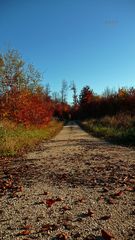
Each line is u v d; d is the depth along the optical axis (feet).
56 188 28.14
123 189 26.84
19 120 84.28
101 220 19.65
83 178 31.65
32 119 100.07
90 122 159.33
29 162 43.55
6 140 55.98
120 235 17.25
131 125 85.66
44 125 116.37
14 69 83.92
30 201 24.38
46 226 18.78
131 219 19.61
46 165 40.45
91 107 226.58
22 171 36.78
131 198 24.09
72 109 328.90
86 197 24.89
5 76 82.94
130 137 66.69
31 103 96.07
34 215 21.06
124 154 47.75
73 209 22.00
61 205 23.06
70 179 31.45
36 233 18.02
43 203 23.71
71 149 58.18
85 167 37.81
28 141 67.77
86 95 261.24
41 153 53.26
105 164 39.32
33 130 91.81
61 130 139.54
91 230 18.12
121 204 22.72
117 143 66.18
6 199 25.18
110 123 108.88
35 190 27.71
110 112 168.66
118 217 20.04
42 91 114.42
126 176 31.50
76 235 17.43
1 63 82.23
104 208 21.98
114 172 33.83
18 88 85.30
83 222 19.43
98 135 92.02
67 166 39.04
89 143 69.21
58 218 20.29
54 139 86.43
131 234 17.31
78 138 86.38
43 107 110.32
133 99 150.10
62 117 305.94
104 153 50.08
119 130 84.53
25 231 18.03
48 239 17.16
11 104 82.89
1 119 80.23
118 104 160.56
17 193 26.89
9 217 20.85
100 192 26.21
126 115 110.63
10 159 46.88
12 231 18.45
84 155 48.65
